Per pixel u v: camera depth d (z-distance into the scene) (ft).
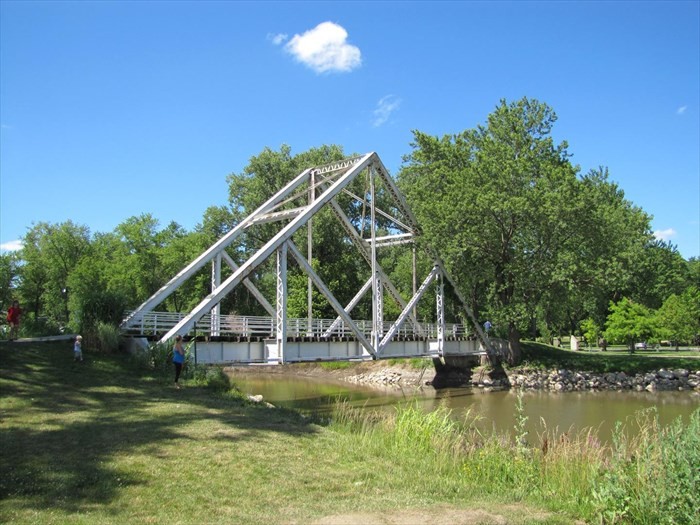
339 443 47.21
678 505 32.60
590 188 142.31
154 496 31.71
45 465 35.96
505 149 144.97
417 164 176.35
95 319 89.61
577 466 42.11
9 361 72.38
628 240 157.28
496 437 57.41
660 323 183.11
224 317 117.39
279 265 106.83
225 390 73.87
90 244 245.24
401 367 164.45
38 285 246.27
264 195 215.92
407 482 37.73
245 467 38.17
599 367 147.13
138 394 64.23
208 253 116.47
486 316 171.73
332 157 226.58
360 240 148.25
